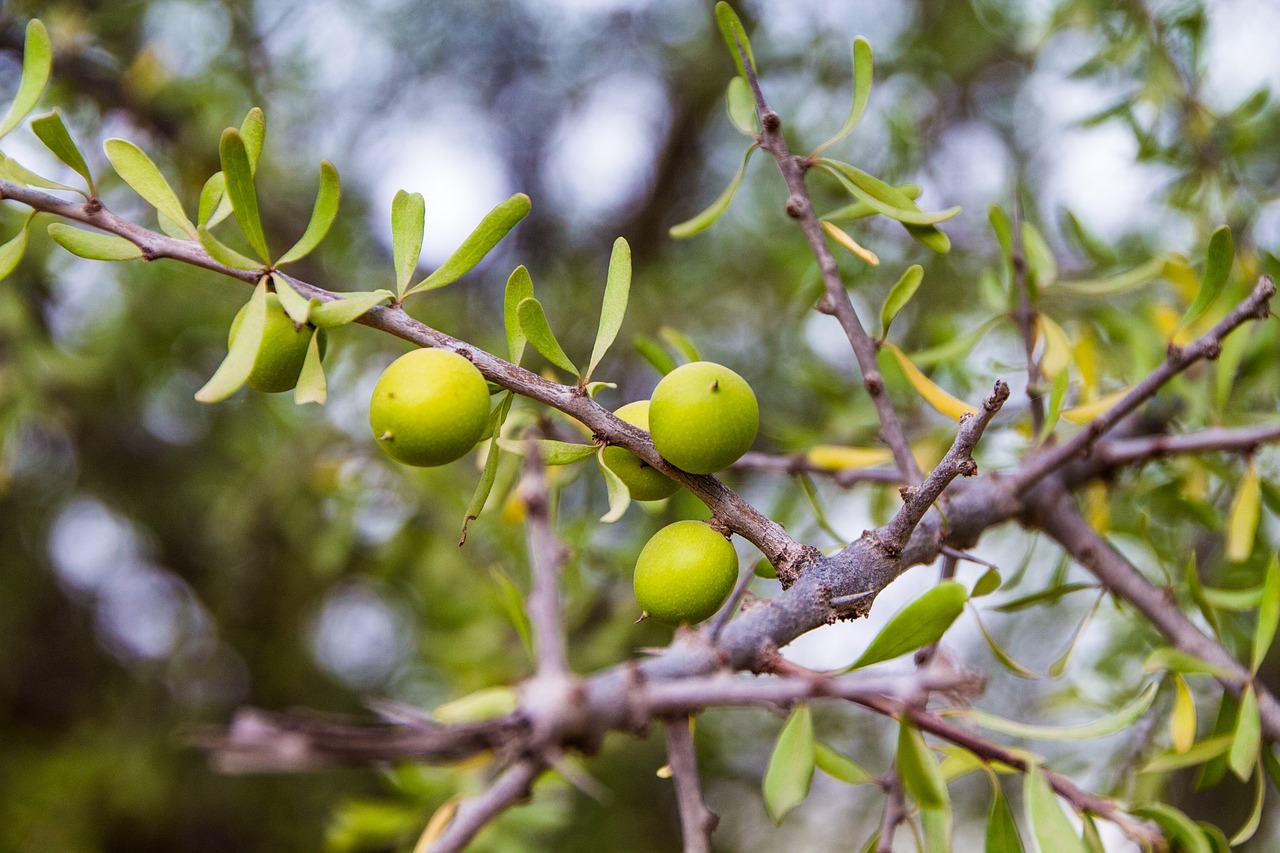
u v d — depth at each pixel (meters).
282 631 6.26
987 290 2.74
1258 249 2.94
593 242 6.06
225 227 4.11
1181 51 3.22
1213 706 3.26
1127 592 2.19
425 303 4.15
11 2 3.87
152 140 4.03
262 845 6.55
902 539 1.42
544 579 1.14
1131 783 2.54
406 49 5.59
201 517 6.05
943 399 2.05
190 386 5.52
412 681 4.85
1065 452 2.06
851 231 3.78
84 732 6.30
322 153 4.78
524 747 1.11
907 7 4.79
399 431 1.43
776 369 4.72
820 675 1.36
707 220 2.01
